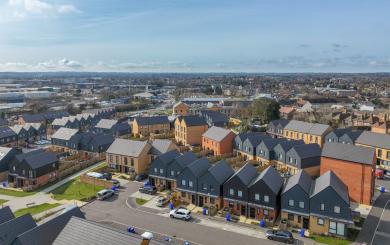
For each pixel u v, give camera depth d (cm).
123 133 12512
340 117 14338
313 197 4841
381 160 8269
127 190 6625
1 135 10894
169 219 5294
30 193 6800
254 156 8719
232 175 5903
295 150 7538
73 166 8181
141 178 7281
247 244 4503
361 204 5878
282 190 5319
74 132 10225
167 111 19900
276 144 8362
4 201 6306
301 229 4916
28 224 3953
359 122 13538
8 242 3638
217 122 13025
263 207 5219
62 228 3894
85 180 7206
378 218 5269
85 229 3419
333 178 5197
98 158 8975
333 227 4734
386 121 11662
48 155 7606
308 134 10306
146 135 12412
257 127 12850
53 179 7569
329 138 9750
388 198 6138
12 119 16412
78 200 6131
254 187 5291
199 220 5272
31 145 11412
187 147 9694
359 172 5894
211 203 5741
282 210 5106
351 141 9062
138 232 4825
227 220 5256
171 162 6581
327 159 6319
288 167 7775
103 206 5816
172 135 12038
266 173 5544
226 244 4503
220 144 9144
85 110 18700
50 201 6241
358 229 4900
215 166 5950
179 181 6041
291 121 11344
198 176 5834
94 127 12800
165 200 5869
